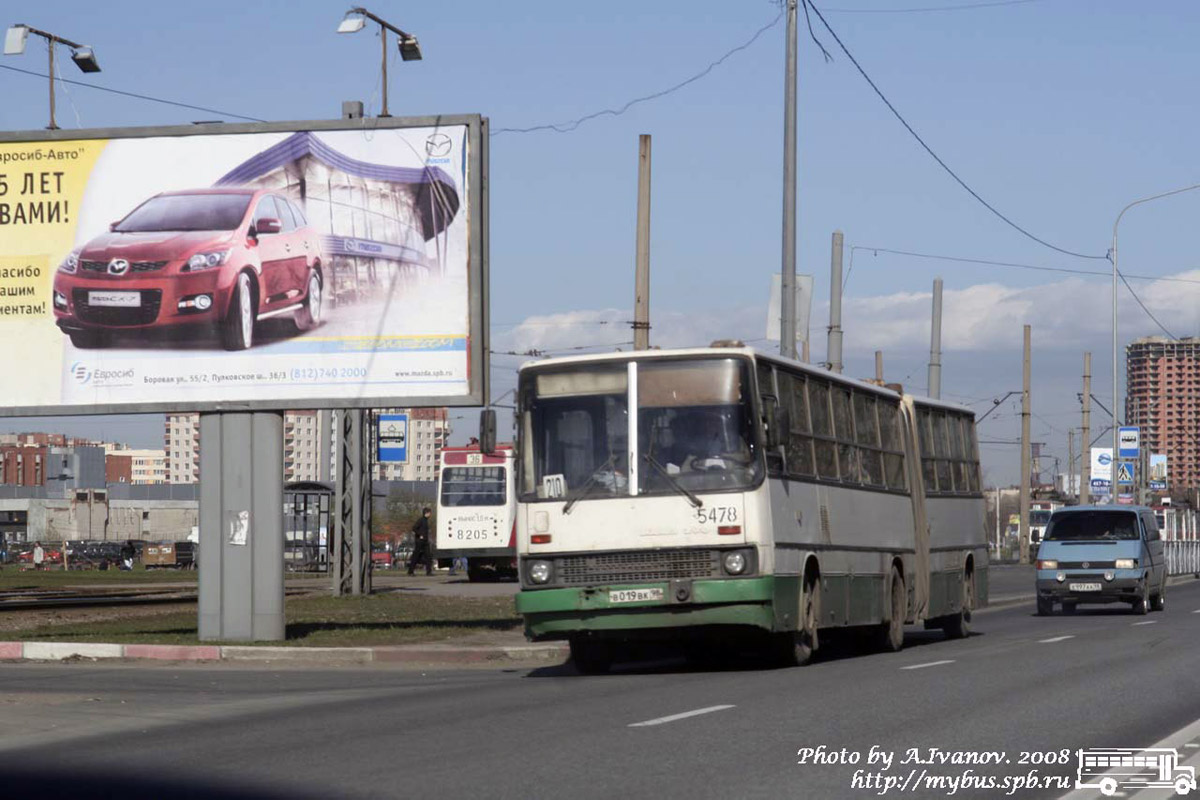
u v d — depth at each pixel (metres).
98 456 147.50
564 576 17.11
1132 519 34.03
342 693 15.19
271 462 21.62
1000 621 31.30
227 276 21.80
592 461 17.22
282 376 21.70
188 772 9.46
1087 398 75.25
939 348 43.03
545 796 8.21
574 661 18.28
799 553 17.95
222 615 21.53
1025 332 70.50
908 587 22.72
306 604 31.22
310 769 9.43
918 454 23.92
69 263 22.00
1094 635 23.73
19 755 10.52
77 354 21.92
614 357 17.47
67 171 22.08
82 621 26.39
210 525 21.64
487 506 50.53
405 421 40.19
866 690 14.24
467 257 21.64
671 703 13.16
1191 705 12.82
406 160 21.80
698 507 16.81
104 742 11.21
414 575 56.91
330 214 21.83
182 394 21.75
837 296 38.97
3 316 22.08
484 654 20.41
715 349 17.30
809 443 18.89
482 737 10.87
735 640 18.39
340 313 21.73
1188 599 42.03
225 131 21.94
